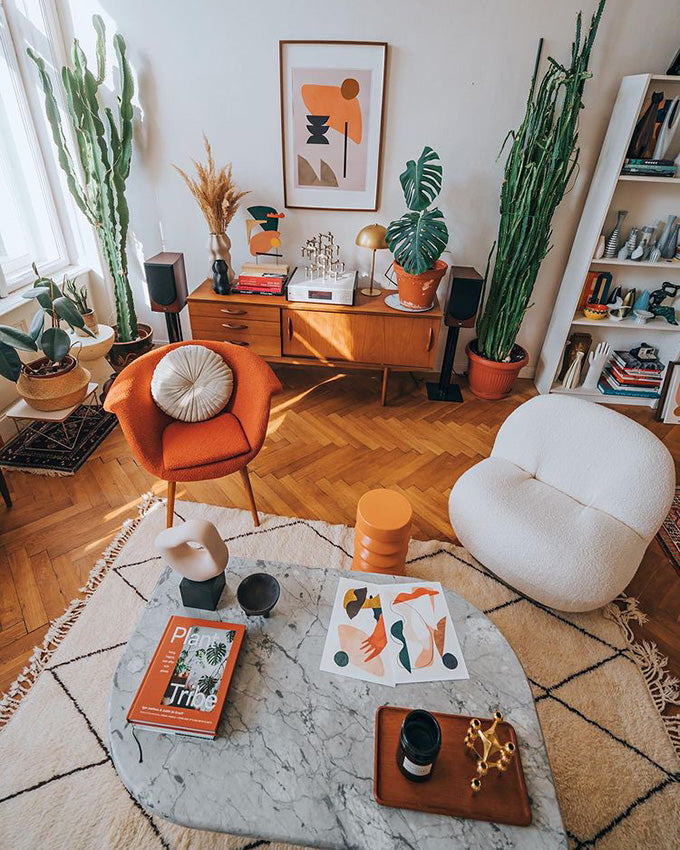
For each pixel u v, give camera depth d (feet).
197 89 9.16
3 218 9.57
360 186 9.66
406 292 9.20
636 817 4.53
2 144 9.36
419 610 4.74
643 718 5.24
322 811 3.45
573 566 5.60
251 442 6.74
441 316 9.15
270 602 4.67
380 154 9.32
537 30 8.30
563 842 3.37
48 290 7.94
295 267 10.54
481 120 8.99
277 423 9.64
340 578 5.01
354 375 11.30
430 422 9.82
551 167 8.41
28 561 6.68
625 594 6.60
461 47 8.47
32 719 5.01
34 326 7.75
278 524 7.33
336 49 8.59
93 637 5.75
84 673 5.40
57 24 9.00
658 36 8.20
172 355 7.16
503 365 10.00
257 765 3.66
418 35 8.43
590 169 9.25
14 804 4.43
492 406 10.40
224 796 3.49
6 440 8.80
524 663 5.68
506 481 6.51
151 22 8.72
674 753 4.98
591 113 8.82
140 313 11.59
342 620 4.63
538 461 6.77
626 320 10.00
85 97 8.65
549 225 9.20
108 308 11.52
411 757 3.42
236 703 4.01
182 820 3.39
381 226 9.19
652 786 4.74
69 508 7.54
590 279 9.95
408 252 8.57
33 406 8.06
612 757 4.92
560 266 10.17
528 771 3.70
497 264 9.48
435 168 8.29
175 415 7.06
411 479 8.36
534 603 6.35
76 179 9.65
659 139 8.43
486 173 9.38
